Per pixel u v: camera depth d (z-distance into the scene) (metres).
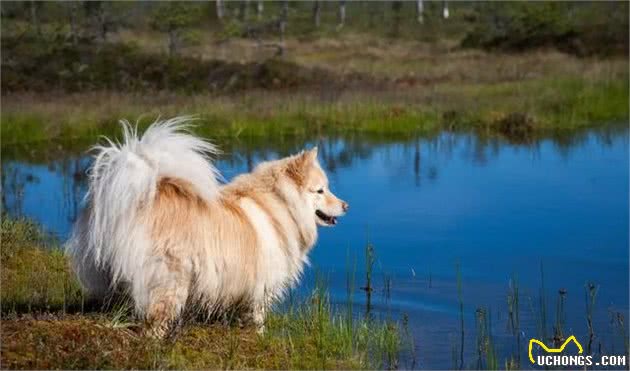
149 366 6.84
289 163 8.38
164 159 7.24
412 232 13.17
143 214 7.09
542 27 44.25
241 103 27.00
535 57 40.59
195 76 31.38
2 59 31.47
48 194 16.47
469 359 8.23
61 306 8.41
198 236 7.27
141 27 53.16
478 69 37.19
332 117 25.34
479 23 56.88
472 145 22.14
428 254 11.97
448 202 15.26
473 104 27.28
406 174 18.06
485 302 9.98
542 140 22.83
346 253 12.01
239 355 7.46
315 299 9.05
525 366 8.11
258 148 21.78
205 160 7.57
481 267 11.35
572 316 9.51
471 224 13.64
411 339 8.71
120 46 33.25
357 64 39.78
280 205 8.19
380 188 16.52
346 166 19.11
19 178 18.20
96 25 48.19
